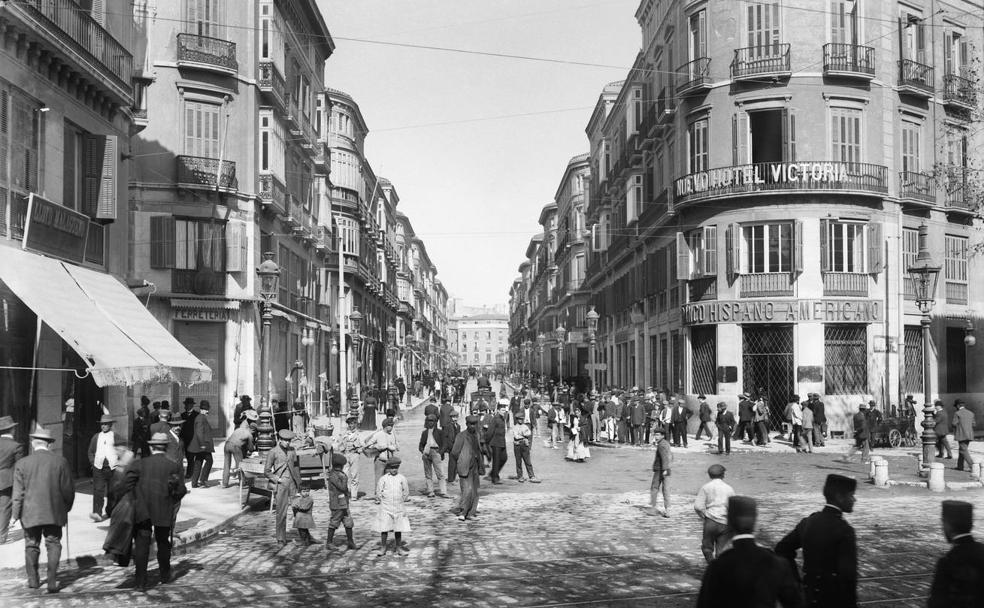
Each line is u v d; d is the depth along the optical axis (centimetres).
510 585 982
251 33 3219
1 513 1211
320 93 4672
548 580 1005
